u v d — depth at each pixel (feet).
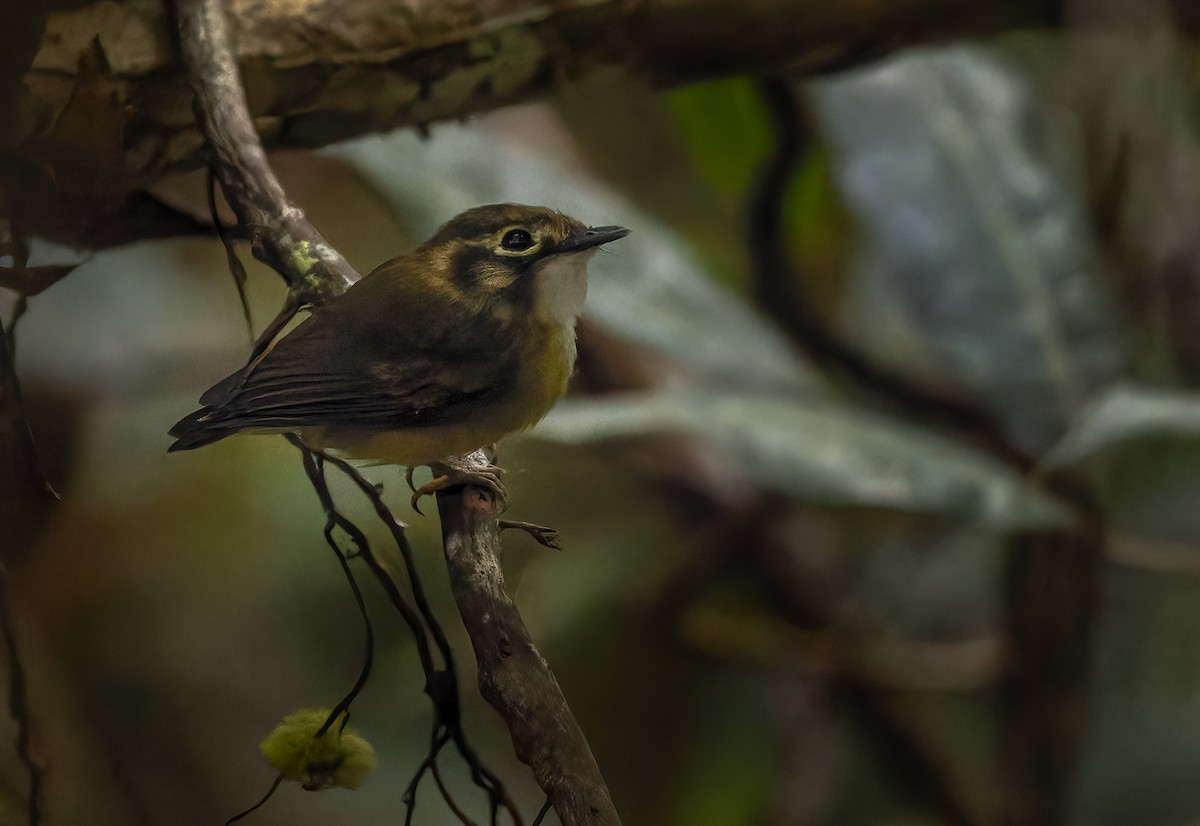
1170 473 12.34
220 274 12.50
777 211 12.48
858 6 12.32
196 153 12.18
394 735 12.46
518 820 11.90
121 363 12.46
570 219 12.16
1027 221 12.37
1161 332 12.42
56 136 12.10
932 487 12.21
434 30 12.22
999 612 12.42
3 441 12.03
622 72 12.30
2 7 12.07
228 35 12.13
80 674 12.42
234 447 12.52
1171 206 12.42
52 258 12.14
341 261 12.11
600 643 12.61
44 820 12.04
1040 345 12.33
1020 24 12.37
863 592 12.60
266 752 11.95
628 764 12.61
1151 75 12.41
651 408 12.25
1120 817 12.41
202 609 12.50
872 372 12.49
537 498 12.31
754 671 12.60
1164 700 12.44
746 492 12.57
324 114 12.23
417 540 12.17
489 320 12.11
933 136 12.39
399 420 12.09
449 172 12.38
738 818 12.56
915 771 12.53
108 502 12.47
